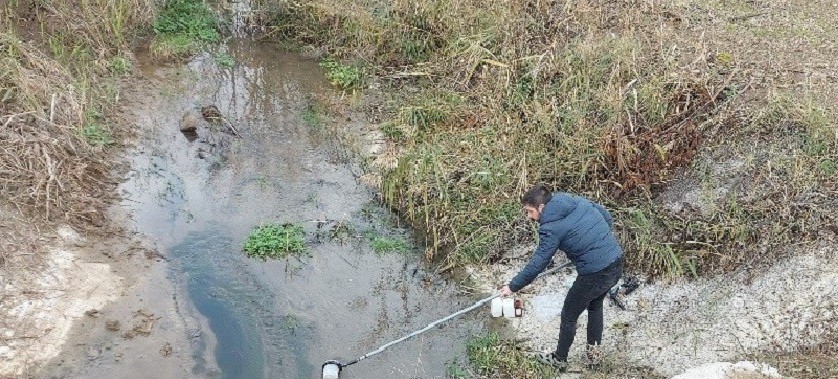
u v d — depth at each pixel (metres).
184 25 10.65
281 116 9.14
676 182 7.21
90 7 9.70
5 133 7.28
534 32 9.30
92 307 6.26
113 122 8.55
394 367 5.99
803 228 6.38
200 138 8.61
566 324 5.65
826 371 5.46
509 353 5.98
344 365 5.86
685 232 6.69
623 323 6.28
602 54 8.50
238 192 7.86
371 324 6.43
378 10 10.22
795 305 5.98
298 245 7.17
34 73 8.17
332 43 10.44
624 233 6.77
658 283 6.53
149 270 6.77
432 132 8.57
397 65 9.96
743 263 6.37
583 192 7.30
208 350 6.07
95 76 9.02
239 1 11.36
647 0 9.77
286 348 6.16
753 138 7.28
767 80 8.09
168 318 6.30
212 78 9.80
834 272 6.08
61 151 7.50
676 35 9.07
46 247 6.68
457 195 7.46
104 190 7.59
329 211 7.69
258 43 10.69
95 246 6.90
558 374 5.86
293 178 8.12
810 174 6.70
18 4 9.34
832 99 7.69
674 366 5.84
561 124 7.70
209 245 7.15
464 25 9.62
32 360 5.73
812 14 9.64
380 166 8.24
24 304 6.14
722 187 6.97
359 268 7.04
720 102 7.79
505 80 8.52
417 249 7.27
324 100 9.43
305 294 6.71
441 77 9.41
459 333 6.33
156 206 7.54
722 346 5.90
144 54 10.02
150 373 5.78
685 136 7.42
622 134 7.40
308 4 10.48
